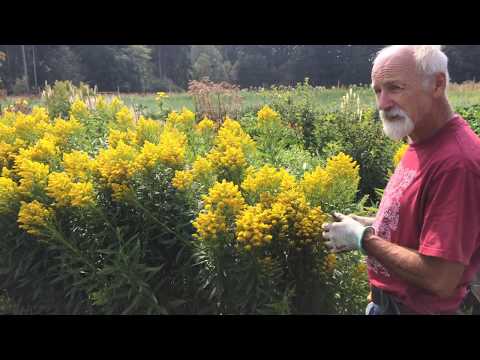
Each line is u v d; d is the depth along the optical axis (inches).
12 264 137.3
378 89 78.4
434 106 74.9
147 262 123.0
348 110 290.7
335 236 85.7
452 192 69.3
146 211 120.4
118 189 120.1
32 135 187.6
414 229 76.5
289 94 353.4
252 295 103.9
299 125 304.7
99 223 123.5
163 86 2561.5
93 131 207.6
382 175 228.4
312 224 103.0
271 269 102.0
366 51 2260.1
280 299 104.6
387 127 77.9
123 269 113.5
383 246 78.2
